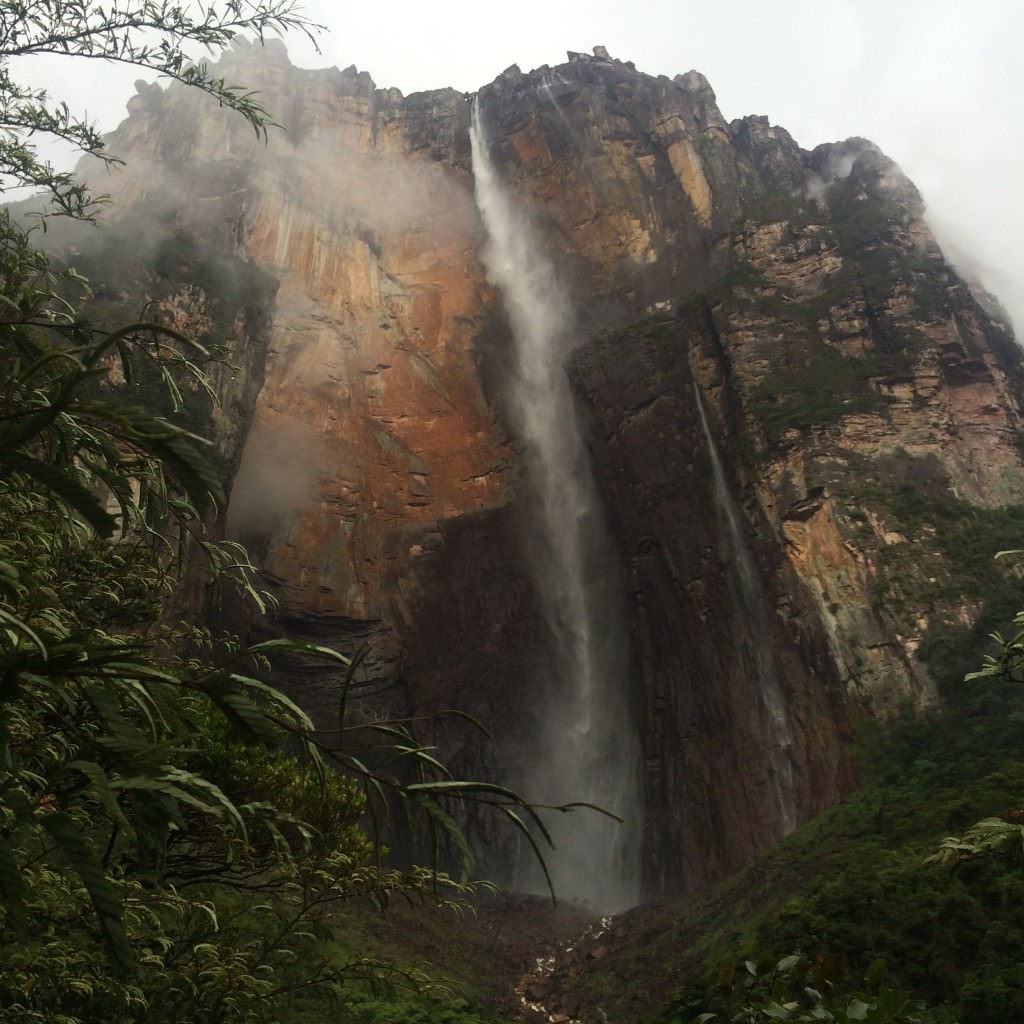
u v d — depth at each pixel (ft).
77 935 24.81
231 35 23.57
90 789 8.59
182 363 19.33
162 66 23.57
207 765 31.63
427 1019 80.53
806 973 12.32
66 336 18.86
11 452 9.03
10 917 7.93
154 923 27.45
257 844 32.89
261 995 29.35
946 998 71.10
